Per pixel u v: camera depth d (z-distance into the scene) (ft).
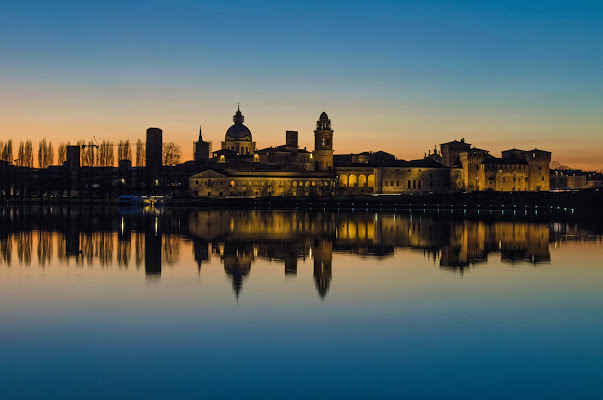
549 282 183.83
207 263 220.43
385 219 502.38
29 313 141.69
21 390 98.17
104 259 227.20
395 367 108.17
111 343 119.75
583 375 105.09
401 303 153.58
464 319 138.72
